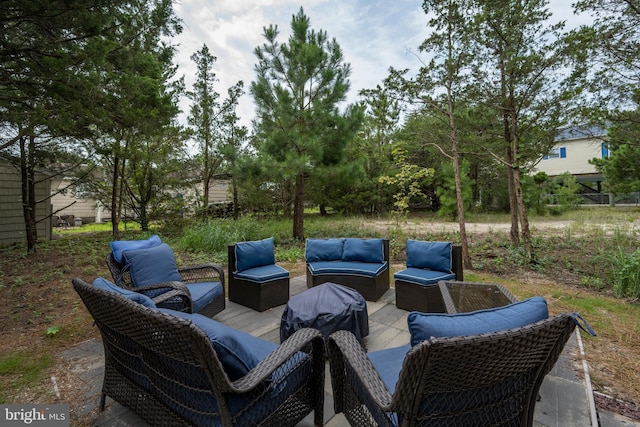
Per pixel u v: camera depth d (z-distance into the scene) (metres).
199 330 1.06
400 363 1.62
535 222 10.69
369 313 3.21
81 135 5.18
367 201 13.98
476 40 4.78
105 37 4.21
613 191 11.84
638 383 2.01
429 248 3.50
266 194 12.27
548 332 1.09
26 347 2.54
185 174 10.72
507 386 1.15
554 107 4.90
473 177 15.19
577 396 1.84
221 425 1.18
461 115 5.57
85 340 2.68
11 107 4.12
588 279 4.21
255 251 3.69
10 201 7.79
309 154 7.17
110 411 1.78
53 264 5.43
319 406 1.63
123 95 4.83
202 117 10.45
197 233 7.03
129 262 2.81
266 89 7.17
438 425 1.10
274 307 3.40
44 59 3.56
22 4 3.24
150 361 1.33
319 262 3.97
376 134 13.47
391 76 5.36
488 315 1.18
